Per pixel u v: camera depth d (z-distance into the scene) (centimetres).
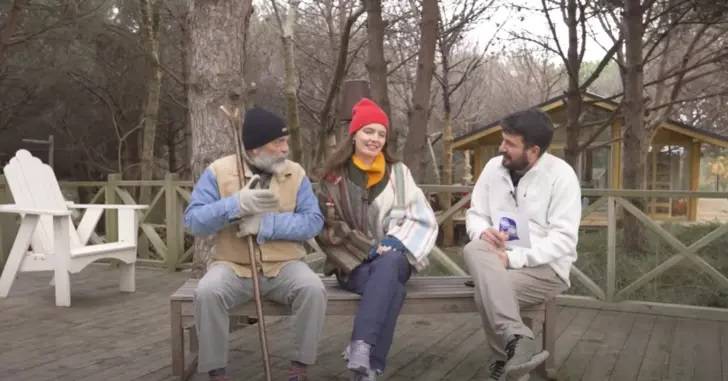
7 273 473
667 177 1466
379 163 288
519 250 282
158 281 557
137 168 1309
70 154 1356
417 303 287
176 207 608
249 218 260
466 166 1502
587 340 371
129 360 328
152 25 923
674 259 441
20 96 1116
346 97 468
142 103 1262
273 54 1447
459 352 345
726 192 423
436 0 616
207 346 255
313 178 342
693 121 1992
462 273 486
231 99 391
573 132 820
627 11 686
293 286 264
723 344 364
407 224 284
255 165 275
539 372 298
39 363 322
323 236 284
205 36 387
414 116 628
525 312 290
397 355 339
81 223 516
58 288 453
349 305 278
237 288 265
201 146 390
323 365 320
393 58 1217
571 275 520
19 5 715
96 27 968
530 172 286
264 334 255
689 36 1131
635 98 690
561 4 822
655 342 368
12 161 469
